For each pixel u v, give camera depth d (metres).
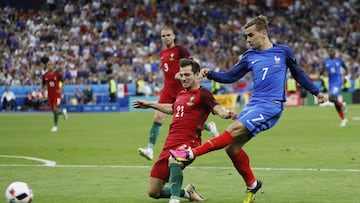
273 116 23.02
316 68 116.38
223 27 123.75
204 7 128.12
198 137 23.20
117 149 43.09
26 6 116.31
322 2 137.38
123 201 24.33
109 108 95.81
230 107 97.56
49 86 60.50
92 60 104.56
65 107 94.25
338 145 43.97
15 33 108.00
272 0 135.12
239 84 103.31
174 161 22.05
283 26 130.00
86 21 114.00
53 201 24.38
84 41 109.31
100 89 98.25
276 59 23.52
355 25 133.62
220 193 25.94
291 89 101.00
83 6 117.06
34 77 98.81
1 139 51.56
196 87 23.27
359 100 106.56
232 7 132.00
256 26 23.66
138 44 113.56
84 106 94.38
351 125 61.28
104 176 30.62
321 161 35.34
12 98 95.38
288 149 41.59
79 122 71.06
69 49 107.12
